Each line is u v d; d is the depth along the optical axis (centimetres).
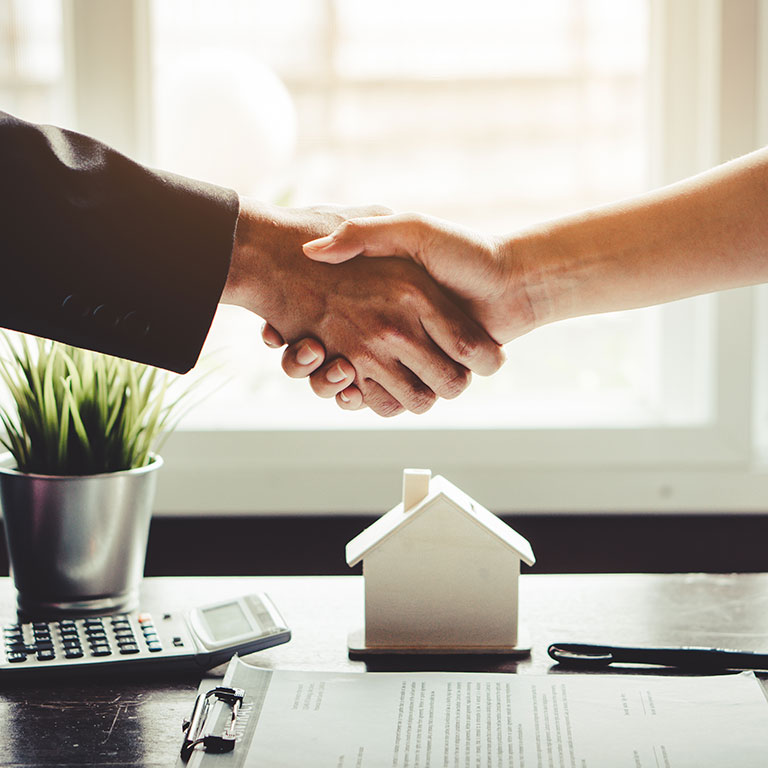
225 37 150
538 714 69
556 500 150
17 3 148
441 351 105
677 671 77
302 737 66
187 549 148
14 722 71
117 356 90
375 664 80
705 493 150
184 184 93
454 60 150
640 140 152
